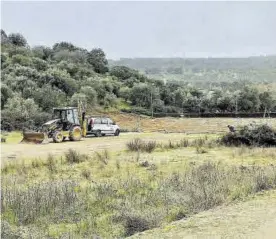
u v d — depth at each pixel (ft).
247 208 35.63
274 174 49.39
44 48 355.97
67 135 119.24
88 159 77.51
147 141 105.60
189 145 96.94
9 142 119.75
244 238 27.02
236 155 79.61
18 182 56.18
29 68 240.12
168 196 42.01
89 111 214.28
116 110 228.84
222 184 45.44
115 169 66.03
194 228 30.30
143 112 233.96
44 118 168.86
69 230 33.91
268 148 89.71
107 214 38.27
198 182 47.67
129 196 44.29
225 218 32.55
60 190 45.62
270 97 252.01
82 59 341.62
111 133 138.00
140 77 321.11
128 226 33.91
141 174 60.29
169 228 31.09
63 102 210.38
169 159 76.07
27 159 80.59
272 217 32.04
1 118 164.55
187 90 274.57
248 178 48.14
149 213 36.42
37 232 33.32
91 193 46.32
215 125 174.29
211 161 70.44
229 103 246.47
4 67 255.70
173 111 244.63
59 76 238.89
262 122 103.19
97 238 31.50
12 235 31.96
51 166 68.23
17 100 176.86
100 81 258.16
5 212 38.42
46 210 39.27
